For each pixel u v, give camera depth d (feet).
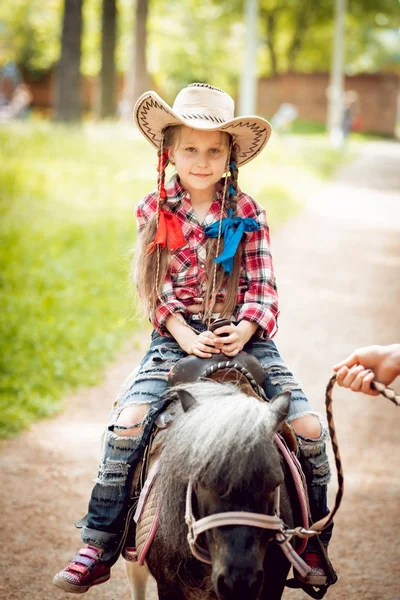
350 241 55.26
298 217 62.75
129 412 12.25
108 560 12.40
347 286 43.65
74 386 28.53
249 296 12.67
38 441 24.21
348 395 29.07
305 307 39.27
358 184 84.43
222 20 175.73
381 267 48.49
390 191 80.79
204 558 10.40
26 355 30.09
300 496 11.58
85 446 23.98
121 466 12.18
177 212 12.82
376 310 39.40
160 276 12.54
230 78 179.01
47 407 26.23
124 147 79.10
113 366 30.76
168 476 10.78
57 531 19.20
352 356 11.08
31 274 39.34
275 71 181.88
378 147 135.33
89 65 189.16
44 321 33.37
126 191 62.03
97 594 16.81
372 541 19.15
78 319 34.45
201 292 12.66
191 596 11.23
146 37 106.42
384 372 10.94
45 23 178.50
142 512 11.51
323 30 187.83
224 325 11.96
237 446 9.97
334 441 11.03
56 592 16.74
